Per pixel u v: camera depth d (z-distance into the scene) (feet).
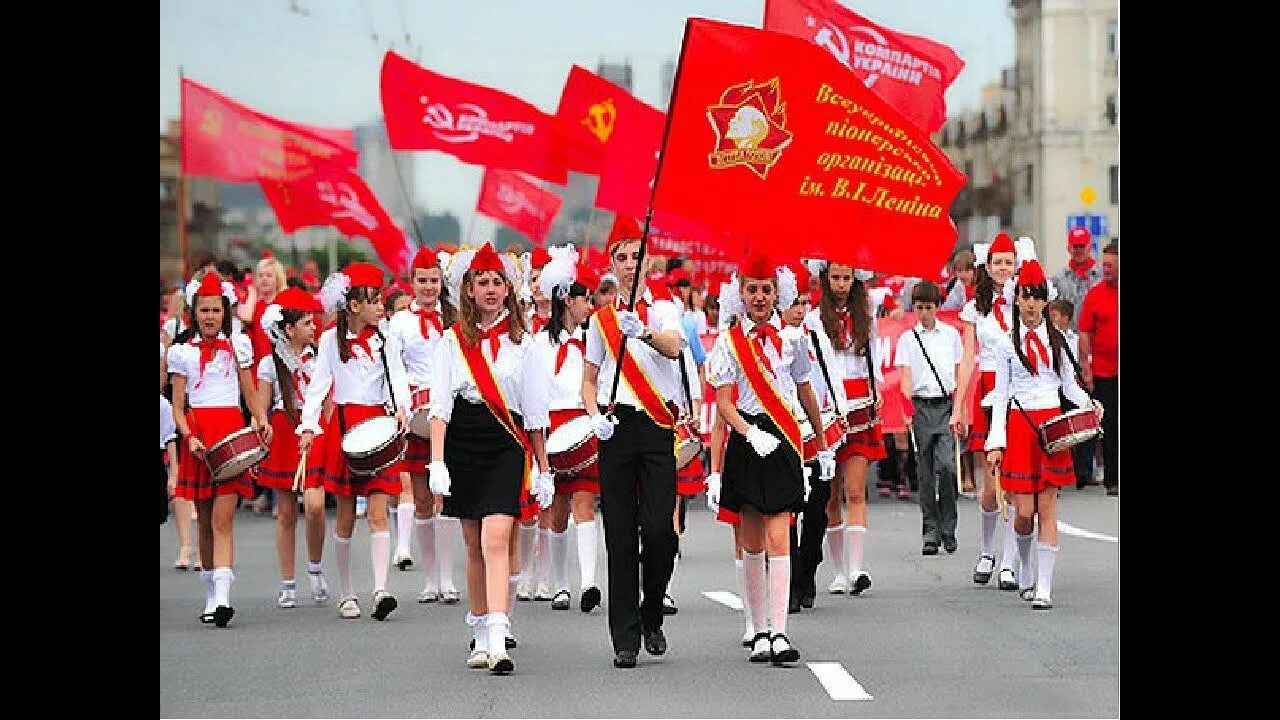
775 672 35.73
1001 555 57.06
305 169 78.33
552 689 34.12
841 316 47.52
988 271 46.55
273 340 47.44
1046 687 33.60
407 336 49.78
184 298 64.34
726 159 38.63
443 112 75.92
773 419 36.76
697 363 47.91
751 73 38.60
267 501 78.95
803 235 39.78
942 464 57.62
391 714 31.68
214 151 78.02
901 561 55.83
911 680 34.55
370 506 44.98
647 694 33.42
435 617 45.29
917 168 40.37
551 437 46.29
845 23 59.26
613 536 36.76
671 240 85.25
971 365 51.39
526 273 48.70
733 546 60.70
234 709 32.19
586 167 76.43
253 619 44.96
